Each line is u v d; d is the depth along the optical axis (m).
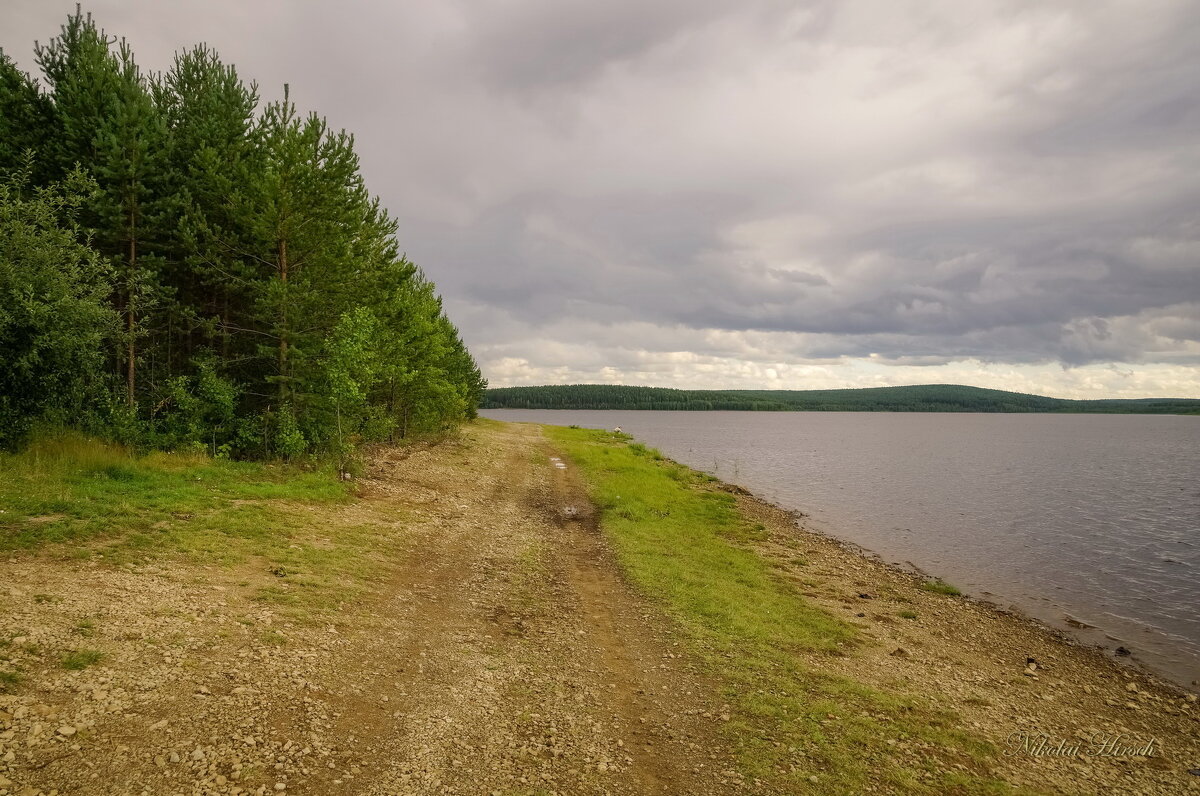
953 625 14.27
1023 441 102.00
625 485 28.92
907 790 6.65
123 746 5.16
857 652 11.44
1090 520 29.27
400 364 27.59
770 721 7.98
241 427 20.09
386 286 26.72
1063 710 9.97
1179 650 13.67
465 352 63.12
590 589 13.70
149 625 7.61
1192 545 24.05
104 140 17.42
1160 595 17.66
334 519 15.24
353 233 22.45
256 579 10.22
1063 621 15.42
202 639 7.58
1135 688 11.39
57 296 15.01
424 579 12.52
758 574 16.42
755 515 26.50
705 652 10.34
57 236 15.25
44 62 18.84
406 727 6.66
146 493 13.55
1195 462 62.97
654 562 16.02
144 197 18.52
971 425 182.88
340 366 19.00
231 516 13.34
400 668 8.20
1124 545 23.97
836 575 17.78
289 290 19.19
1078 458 67.56
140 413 19.36
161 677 6.45
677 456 59.09
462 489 24.11
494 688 8.09
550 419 180.88
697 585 14.36
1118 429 165.12
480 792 5.67
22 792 4.36
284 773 5.34
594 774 6.32
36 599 7.63
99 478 13.92
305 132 20.16
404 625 9.81
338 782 5.40
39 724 5.16
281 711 6.38
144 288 17.48
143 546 10.52
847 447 79.94
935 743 7.94
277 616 8.88
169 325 20.33
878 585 17.22
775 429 136.38
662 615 12.14
